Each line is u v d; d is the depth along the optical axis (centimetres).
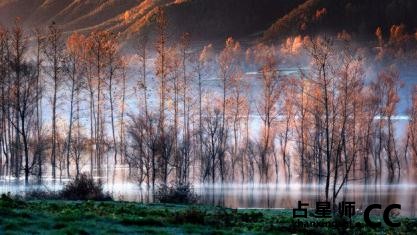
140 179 8481
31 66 8975
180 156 9631
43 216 3039
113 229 2822
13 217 2947
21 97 9156
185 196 5466
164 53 9900
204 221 3244
